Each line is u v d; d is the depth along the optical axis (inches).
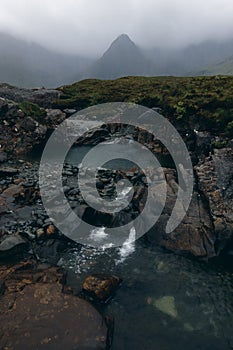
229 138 1065.5
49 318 451.8
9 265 595.2
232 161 885.8
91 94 2278.5
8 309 465.4
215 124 1156.5
